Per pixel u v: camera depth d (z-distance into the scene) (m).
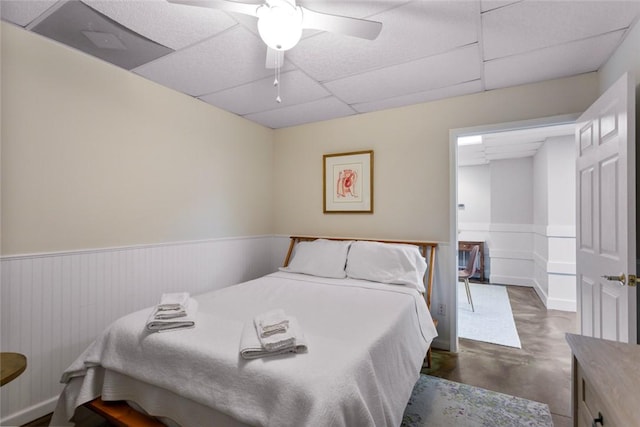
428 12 1.64
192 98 2.79
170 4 1.58
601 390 0.78
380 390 1.33
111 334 1.58
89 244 2.08
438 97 2.80
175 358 1.37
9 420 1.73
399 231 3.04
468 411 1.89
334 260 2.90
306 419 1.01
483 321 3.55
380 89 2.62
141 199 2.39
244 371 1.21
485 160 5.51
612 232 1.67
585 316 2.06
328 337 1.49
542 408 1.92
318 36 1.86
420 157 2.95
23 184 1.79
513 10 1.62
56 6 1.59
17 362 1.26
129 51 2.03
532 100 2.50
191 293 2.77
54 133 1.91
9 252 1.73
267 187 3.72
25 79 1.79
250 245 3.45
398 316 1.83
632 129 1.51
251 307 1.96
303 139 3.61
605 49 1.99
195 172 2.83
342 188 3.34
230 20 1.72
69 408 1.56
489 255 5.56
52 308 1.89
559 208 4.04
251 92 2.69
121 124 2.26
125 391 1.49
